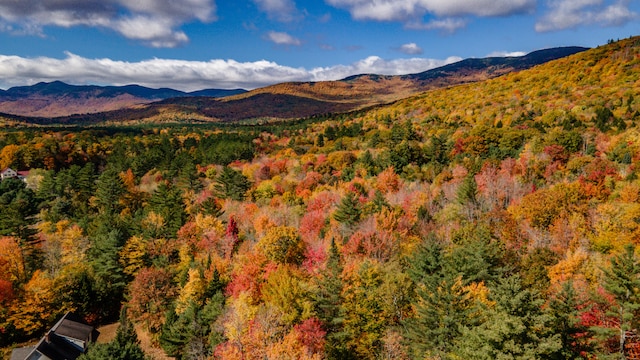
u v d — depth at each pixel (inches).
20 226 3125.0
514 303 978.1
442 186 3041.3
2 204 3853.3
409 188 3245.6
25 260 2854.3
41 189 4330.7
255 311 1566.2
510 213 2257.6
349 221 2559.1
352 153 4616.1
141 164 5497.1
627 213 1909.4
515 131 3993.6
